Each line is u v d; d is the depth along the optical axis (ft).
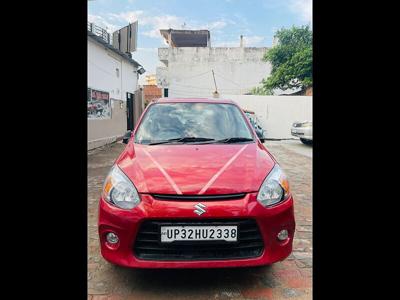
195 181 7.87
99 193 17.12
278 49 73.05
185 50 77.05
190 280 8.57
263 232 7.61
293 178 21.48
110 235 7.77
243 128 11.32
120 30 47.67
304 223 12.84
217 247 7.52
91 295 7.89
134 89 52.54
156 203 7.50
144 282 8.46
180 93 77.66
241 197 7.69
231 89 77.56
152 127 11.10
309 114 52.13
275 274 8.89
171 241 7.39
